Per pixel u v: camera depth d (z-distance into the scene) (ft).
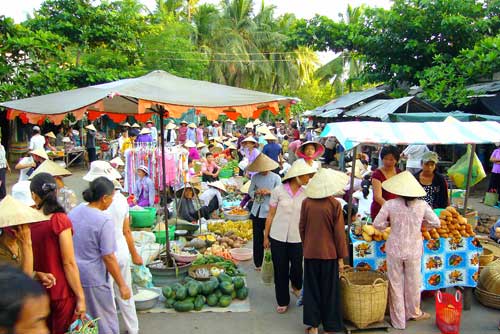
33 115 16.15
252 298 18.95
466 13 49.98
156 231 23.82
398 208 15.65
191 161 42.01
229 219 30.99
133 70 71.20
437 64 49.55
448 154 45.91
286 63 130.52
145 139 52.60
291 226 17.26
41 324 5.00
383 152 18.11
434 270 17.30
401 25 52.06
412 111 43.37
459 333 15.87
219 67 122.21
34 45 50.52
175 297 17.83
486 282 18.37
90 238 12.76
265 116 131.54
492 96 41.47
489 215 31.19
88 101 15.43
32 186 11.65
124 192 32.86
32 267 10.81
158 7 119.14
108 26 65.57
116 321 13.42
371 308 15.42
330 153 62.85
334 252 15.02
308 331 15.62
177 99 16.03
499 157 35.78
